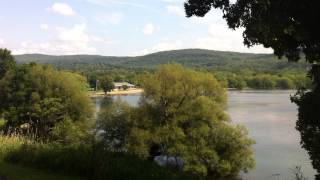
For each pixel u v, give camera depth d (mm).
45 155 15812
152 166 15086
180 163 48688
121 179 13922
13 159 16641
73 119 65375
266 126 73875
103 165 14281
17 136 19359
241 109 104062
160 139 48875
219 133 47594
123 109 50844
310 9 11734
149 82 51594
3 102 67688
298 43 13367
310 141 12797
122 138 50094
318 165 12836
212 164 46625
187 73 52281
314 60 13422
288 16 11828
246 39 13305
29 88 66688
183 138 48562
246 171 45094
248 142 47438
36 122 65750
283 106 111875
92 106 67688
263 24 12070
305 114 12766
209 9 13242
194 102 50125
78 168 14742
